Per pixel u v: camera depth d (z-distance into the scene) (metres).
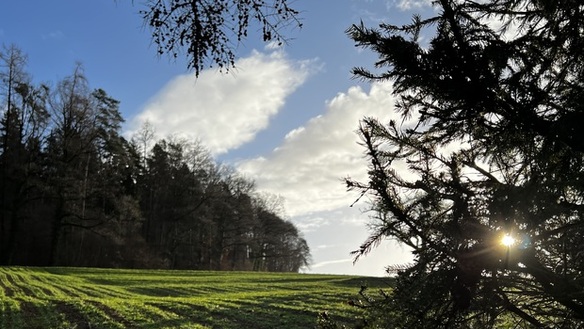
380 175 2.71
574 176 2.43
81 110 46.41
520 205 2.41
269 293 27.41
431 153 3.05
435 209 2.77
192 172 64.56
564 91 2.65
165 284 35.88
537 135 2.58
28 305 20.39
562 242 2.47
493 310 2.59
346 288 31.44
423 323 2.61
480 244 2.47
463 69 2.55
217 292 31.02
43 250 50.56
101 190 50.38
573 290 2.40
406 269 2.67
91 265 52.81
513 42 2.62
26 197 49.00
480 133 2.86
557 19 2.59
